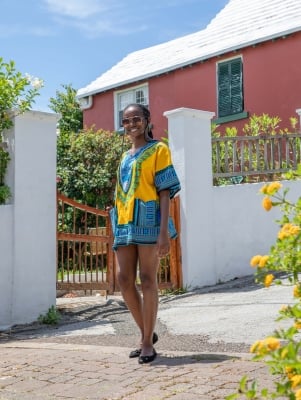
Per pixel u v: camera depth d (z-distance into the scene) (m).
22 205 7.75
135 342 6.07
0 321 7.51
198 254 9.53
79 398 4.06
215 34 17.88
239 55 16.06
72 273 9.91
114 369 4.67
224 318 6.93
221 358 4.77
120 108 19.36
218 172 10.18
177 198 9.52
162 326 6.81
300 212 3.04
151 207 4.84
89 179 14.54
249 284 9.43
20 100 7.87
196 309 7.73
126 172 4.94
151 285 4.84
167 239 4.78
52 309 7.86
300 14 15.52
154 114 18.17
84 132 15.83
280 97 15.09
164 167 4.86
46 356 5.32
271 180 10.67
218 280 9.80
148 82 18.38
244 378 2.64
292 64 14.88
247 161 10.48
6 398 4.19
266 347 2.50
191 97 17.17
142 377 4.39
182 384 4.12
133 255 4.96
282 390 2.59
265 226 10.47
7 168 7.81
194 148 9.68
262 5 17.36
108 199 14.60
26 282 7.71
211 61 16.70
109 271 9.20
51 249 7.97
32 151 7.89
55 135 8.12
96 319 7.77
